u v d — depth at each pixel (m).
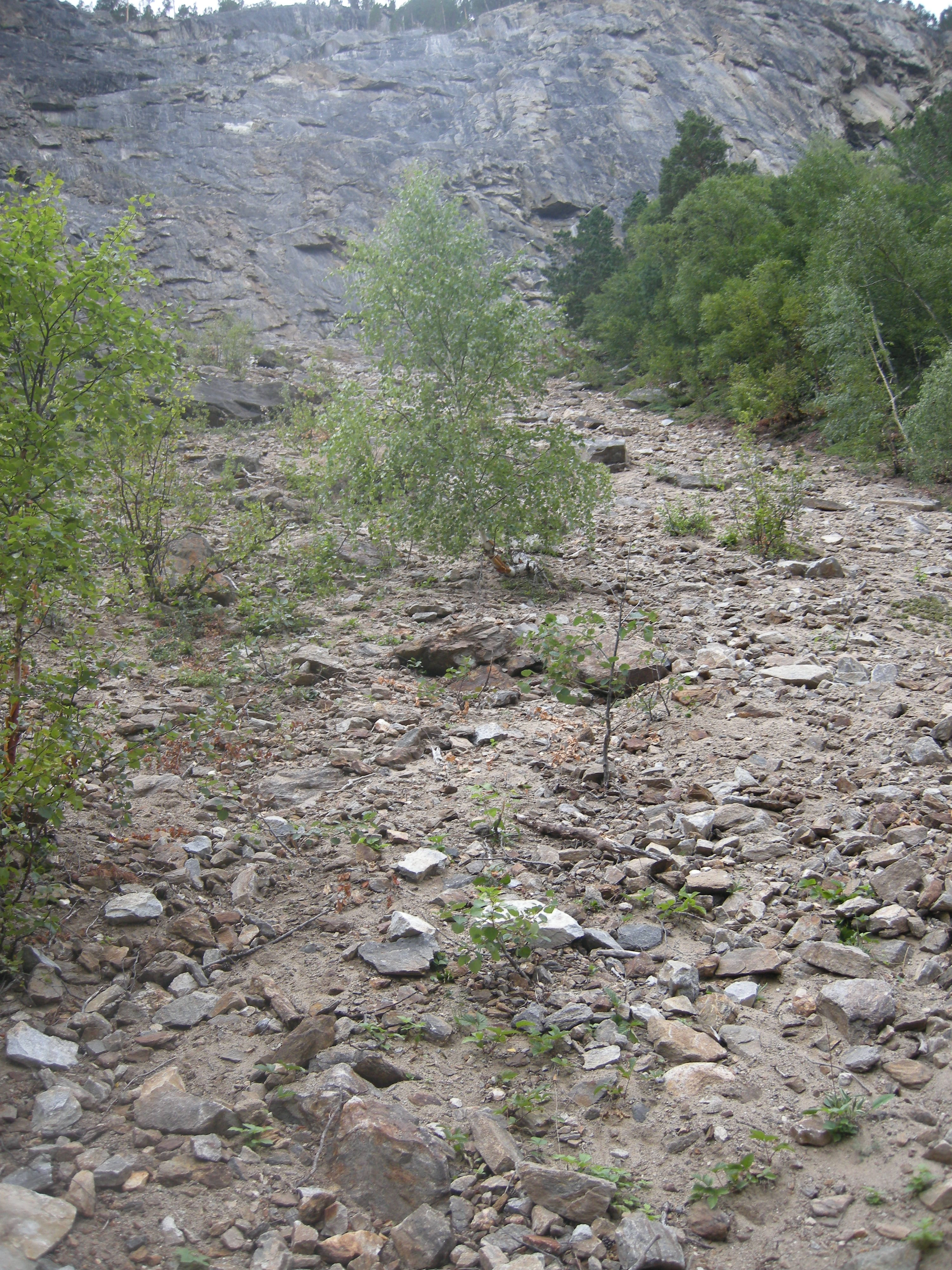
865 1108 3.24
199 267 45.81
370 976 3.99
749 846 5.09
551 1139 3.23
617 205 60.66
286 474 14.30
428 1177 2.96
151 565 9.29
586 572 11.17
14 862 4.17
